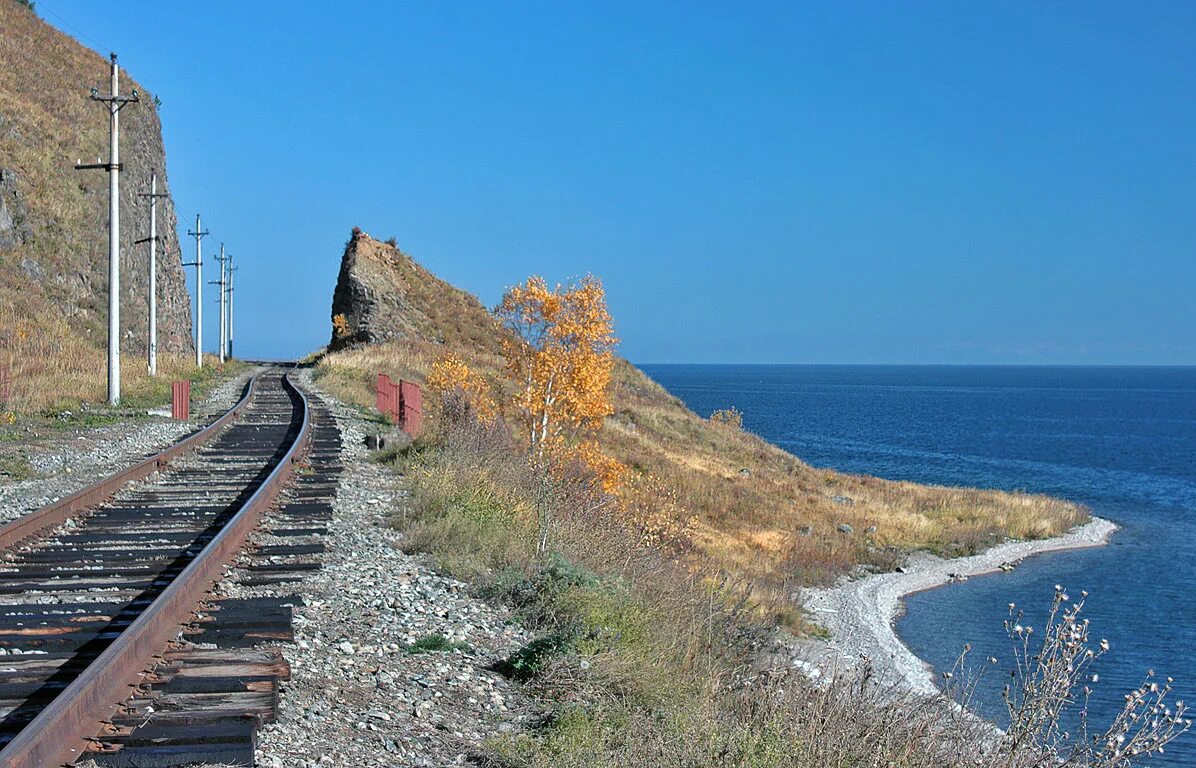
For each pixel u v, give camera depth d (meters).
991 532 42.88
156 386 34.91
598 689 7.11
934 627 26.39
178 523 11.98
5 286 38.09
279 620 7.78
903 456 88.00
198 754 5.10
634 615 8.69
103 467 17.33
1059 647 6.14
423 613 8.62
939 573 34.84
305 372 58.12
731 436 56.75
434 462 15.91
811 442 101.19
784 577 27.61
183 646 7.02
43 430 21.81
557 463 16.53
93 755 5.04
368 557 10.50
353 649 7.43
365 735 5.86
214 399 35.50
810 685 7.69
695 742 6.05
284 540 11.11
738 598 13.09
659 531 18.34
